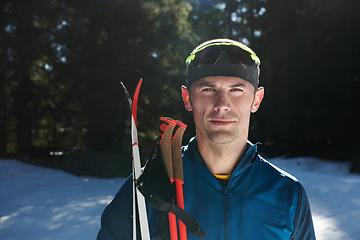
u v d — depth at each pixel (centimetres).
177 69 1625
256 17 2077
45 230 394
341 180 717
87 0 1335
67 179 778
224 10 2388
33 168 859
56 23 1375
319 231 387
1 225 412
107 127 1350
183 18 1691
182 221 82
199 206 92
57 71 1339
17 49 1282
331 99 1650
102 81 1316
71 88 1346
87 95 1307
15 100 1349
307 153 1745
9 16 1260
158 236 88
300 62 1723
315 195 590
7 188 643
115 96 1313
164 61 1519
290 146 1834
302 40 1711
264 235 91
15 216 452
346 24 1614
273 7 1891
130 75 1348
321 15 1684
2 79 1278
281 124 1775
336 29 1639
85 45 1316
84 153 1077
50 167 966
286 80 1777
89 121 1388
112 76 1299
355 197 539
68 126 1470
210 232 90
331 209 484
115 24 1359
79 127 1505
